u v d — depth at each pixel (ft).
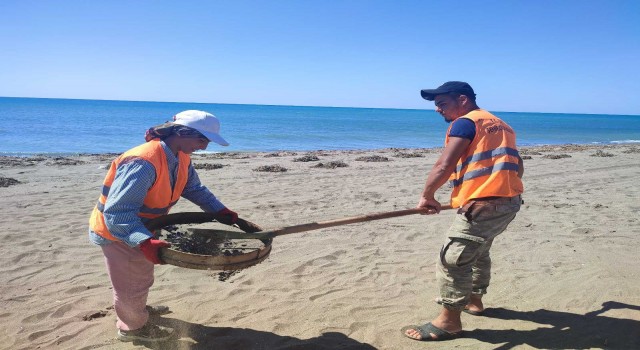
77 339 11.86
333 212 26.40
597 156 61.05
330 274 16.55
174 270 16.58
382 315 13.37
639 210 26.84
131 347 11.46
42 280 15.75
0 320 12.85
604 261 17.65
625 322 12.67
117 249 10.61
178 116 10.86
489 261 13.10
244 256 10.01
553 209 27.09
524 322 12.86
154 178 10.30
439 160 11.37
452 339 11.99
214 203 12.32
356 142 109.09
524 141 137.39
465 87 12.00
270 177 39.68
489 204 11.07
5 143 86.02
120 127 136.26
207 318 13.07
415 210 11.81
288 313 13.41
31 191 32.32
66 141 91.81
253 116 327.88
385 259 18.21
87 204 27.91
